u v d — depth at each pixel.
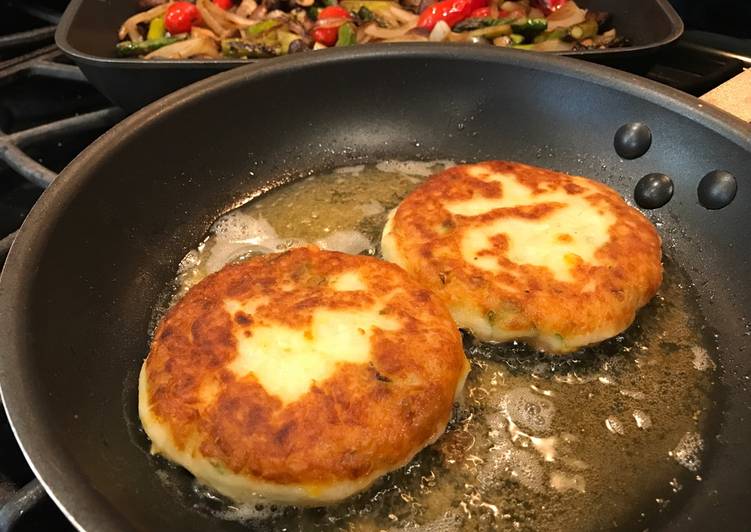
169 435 0.14
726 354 0.18
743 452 0.16
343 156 0.24
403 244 0.19
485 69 0.23
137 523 0.13
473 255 0.18
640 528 0.15
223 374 0.15
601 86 0.21
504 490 0.15
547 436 0.16
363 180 0.23
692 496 0.15
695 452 0.16
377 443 0.14
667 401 0.17
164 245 0.20
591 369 0.17
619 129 0.21
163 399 0.15
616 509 0.15
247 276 0.17
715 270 0.20
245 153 0.22
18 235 0.15
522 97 0.23
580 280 0.17
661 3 0.27
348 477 0.14
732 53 0.29
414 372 0.15
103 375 0.16
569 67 0.22
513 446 0.16
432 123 0.24
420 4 0.32
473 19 0.30
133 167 0.19
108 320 0.17
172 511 0.14
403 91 0.24
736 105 0.22
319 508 0.15
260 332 0.16
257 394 0.14
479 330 0.17
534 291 0.17
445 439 0.16
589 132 0.22
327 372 0.15
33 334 0.13
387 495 0.15
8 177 0.24
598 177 0.22
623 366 0.18
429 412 0.15
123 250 0.18
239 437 0.14
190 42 0.29
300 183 0.23
